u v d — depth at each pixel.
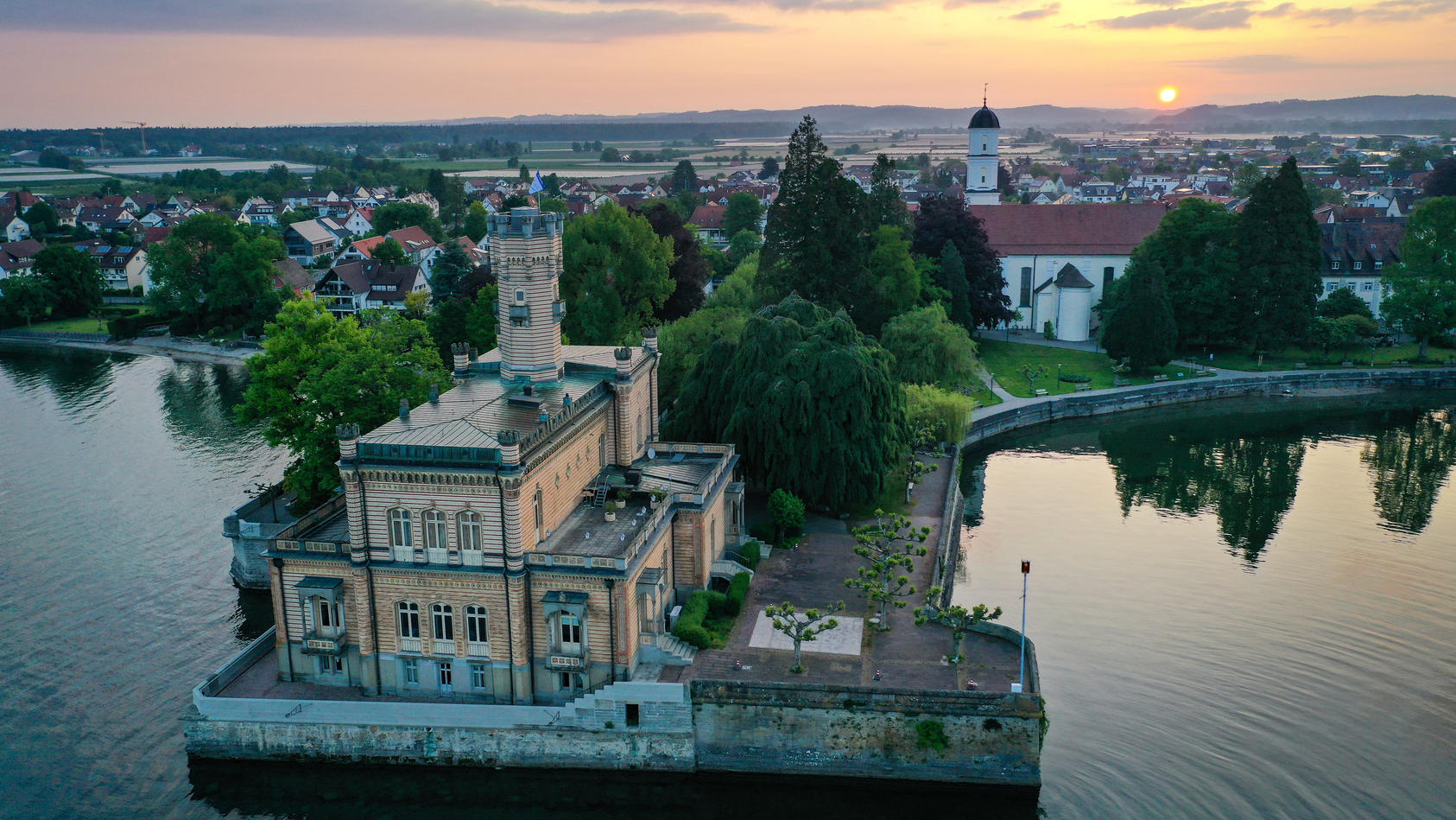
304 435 94.25
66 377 179.00
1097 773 65.75
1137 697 73.88
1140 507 113.12
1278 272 163.62
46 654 81.81
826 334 99.00
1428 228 166.25
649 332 91.88
